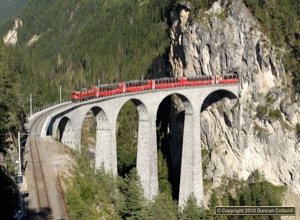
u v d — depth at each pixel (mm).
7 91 89250
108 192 76125
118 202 77938
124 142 155250
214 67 117812
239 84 115312
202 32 117000
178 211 103000
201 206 103125
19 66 175875
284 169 114938
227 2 115812
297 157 111812
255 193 112312
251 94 114438
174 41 130000
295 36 112750
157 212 87250
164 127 144625
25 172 63906
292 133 111188
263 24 113000
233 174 121188
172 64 133125
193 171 107938
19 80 149250
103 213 65875
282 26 114250
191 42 120312
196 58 120875
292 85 110625
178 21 126000
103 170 79312
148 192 99500
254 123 115562
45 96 177625
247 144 117500
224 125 120812
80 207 57438
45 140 77250
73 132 84938
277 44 111938
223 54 115188
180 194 110375
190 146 108375
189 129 108062
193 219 97125
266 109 113062
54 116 78250
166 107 146000
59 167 66938
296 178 113500
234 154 120625
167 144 140875
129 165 135250
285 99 110938
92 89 91438
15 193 56875
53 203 56000
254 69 113000
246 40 112812
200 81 108438
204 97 108938
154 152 101312
